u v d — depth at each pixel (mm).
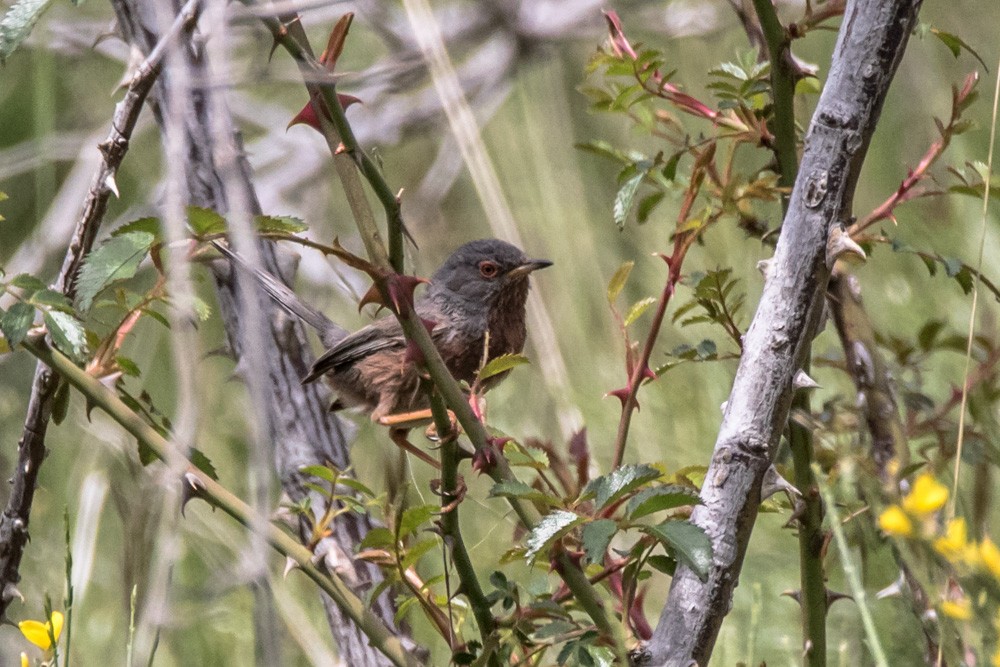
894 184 11766
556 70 13398
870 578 7199
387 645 5867
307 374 8031
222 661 8797
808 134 5316
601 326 11828
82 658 8516
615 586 6055
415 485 6848
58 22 13555
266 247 8297
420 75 10508
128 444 8781
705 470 6168
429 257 13602
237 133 7855
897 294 10398
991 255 10305
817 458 6531
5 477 10578
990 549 4801
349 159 5180
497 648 5621
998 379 6836
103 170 6477
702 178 6195
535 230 12391
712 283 6051
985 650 5035
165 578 5422
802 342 5227
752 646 6367
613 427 10367
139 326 11812
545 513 6066
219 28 5156
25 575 9508
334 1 4996
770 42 5836
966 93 6094
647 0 13164
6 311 5457
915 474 6367
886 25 5148
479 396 6250
